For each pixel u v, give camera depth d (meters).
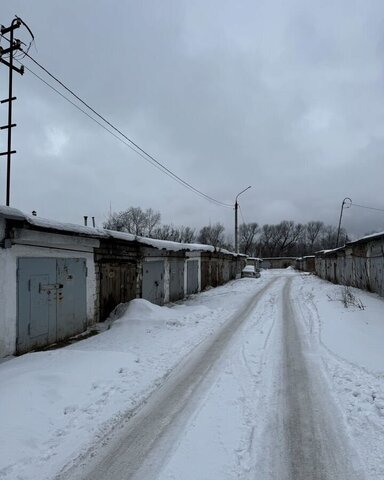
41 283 8.60
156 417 4.67
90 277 10.81
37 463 3.69
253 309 14.14
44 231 8.42
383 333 9.09
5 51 9.70
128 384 5.86
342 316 11.32
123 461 3.69
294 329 10.02
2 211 6.84
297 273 50.19
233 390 5.54
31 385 5.27
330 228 90.81
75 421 4.59
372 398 5.07
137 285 13.99
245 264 47.84
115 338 9.27
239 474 3.43
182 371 6.55
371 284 17.16
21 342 7.89
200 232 60.09
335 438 4.08
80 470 3.56
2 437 3.98
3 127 10.49
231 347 8.16
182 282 19.58
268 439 4.07
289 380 5.96
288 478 3.38
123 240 11.94
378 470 3.47
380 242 15.66
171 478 3.37
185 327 10.60
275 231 91.06
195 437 4.12
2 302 7.36
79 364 6.58
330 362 6.89
